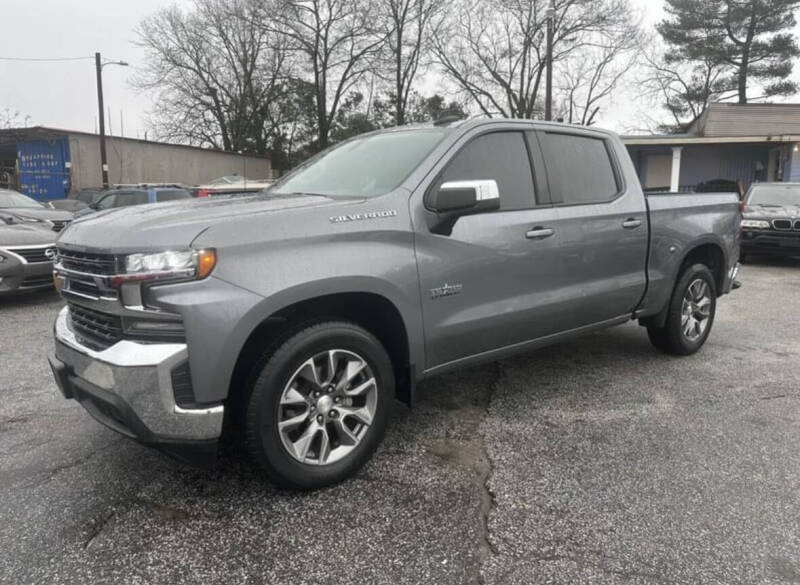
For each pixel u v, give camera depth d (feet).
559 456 11.27
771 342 19.51
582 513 9.33
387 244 10.41
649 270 15.67
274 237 9.20
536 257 12.75
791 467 10.79
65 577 7.89
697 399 14.21
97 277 8.99
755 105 79.46
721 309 25.00
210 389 8.64
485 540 8.68
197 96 138.62
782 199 40.06
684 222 16.46
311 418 9.89
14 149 93.71
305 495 9.91
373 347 10.38
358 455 10.37
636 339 19.70
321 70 134.62
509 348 12.80
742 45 131.34
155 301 8.48
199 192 51.96
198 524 9.09
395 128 13.83
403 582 7.80
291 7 129.08
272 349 9.34
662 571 7.97
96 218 10.19
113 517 9.27
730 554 8.31
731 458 11.15
